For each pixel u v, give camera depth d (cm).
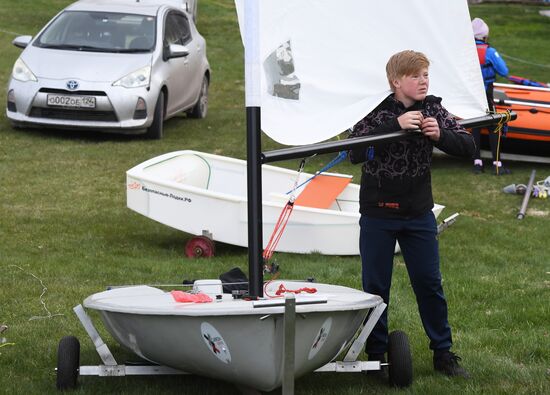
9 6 6297
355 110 1237
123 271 1892
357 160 1248
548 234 2380
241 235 2067
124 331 1173
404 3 1280
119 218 2381
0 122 3522
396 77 1242
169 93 3491
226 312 1046
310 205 2197
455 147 1252
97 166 2941
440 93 1343
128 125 3288
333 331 1127
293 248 2098
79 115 3281
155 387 1261
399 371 1266
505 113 1370
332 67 1242
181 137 3469
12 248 2047
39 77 3300
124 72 3325
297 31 1216
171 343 1122
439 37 1312
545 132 3141
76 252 2042
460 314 1677
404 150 1255
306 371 1166
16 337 1459
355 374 1347
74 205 2483
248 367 1098
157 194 2105
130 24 3538
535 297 1786
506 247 2231
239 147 3341
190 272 1911
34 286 1755
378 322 1327
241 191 2367
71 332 1495
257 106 1173
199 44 3878
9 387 1239
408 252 1306
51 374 1305
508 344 1500
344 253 2106
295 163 3184
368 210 1288
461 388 1280
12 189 2616
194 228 2086
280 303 1066
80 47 3438
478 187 2920
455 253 2148
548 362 1419
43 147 3167
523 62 5788
